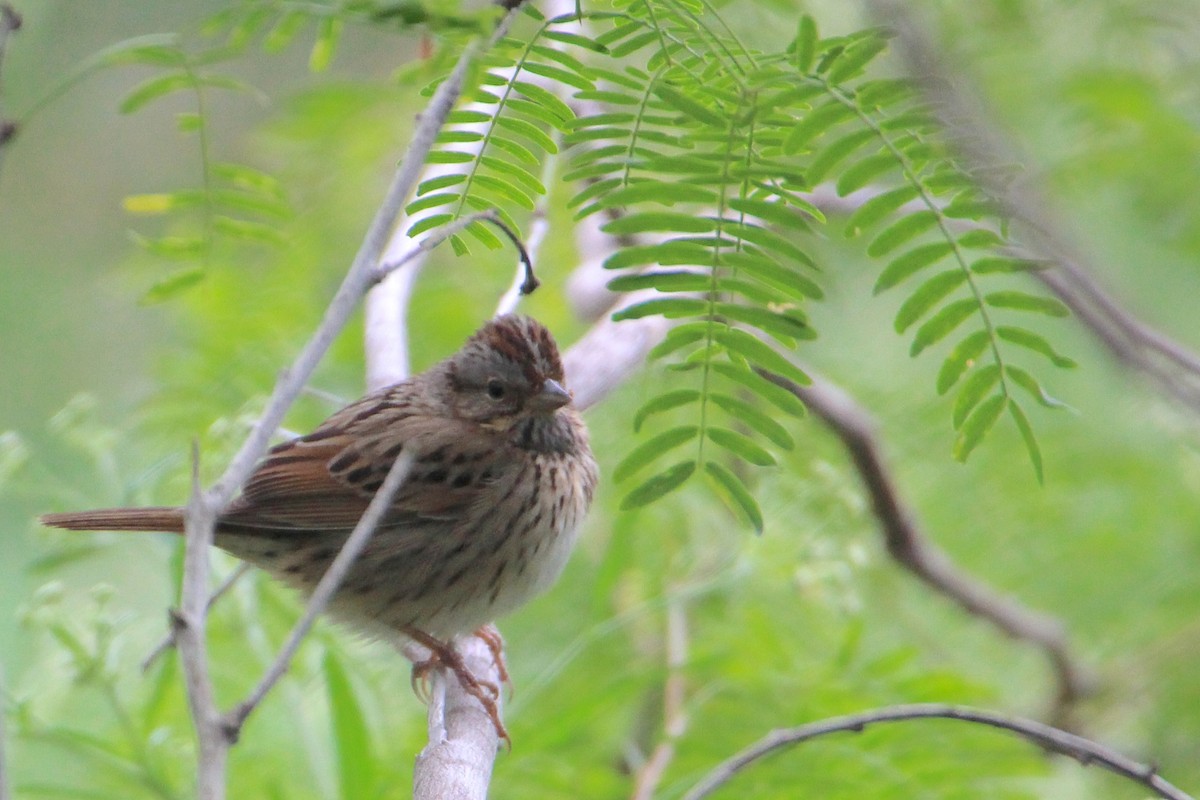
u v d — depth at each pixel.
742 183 6.60
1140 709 12.82
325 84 13.73
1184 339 12.51
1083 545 13.33
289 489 10.12
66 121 18.05
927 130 6.44
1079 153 11.26
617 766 12.14
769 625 12.21
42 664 10.35
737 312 6.75
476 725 8.77
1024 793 10.76
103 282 14.56
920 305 6.75
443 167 8.46
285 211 8.96
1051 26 11.34
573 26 7.54
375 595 10.09
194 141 17.47
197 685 5.00
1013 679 13.95
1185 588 13.16
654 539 12.52
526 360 10.05
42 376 16.56
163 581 12.13
